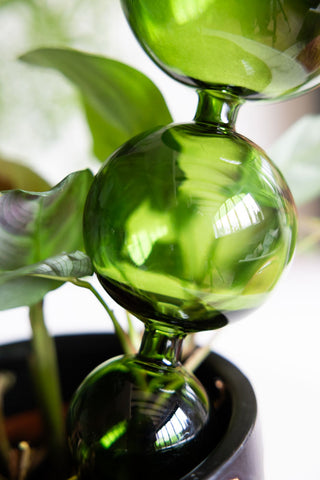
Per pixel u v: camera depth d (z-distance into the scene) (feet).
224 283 0.79
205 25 0.76
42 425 1.05
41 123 1.90
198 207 0.77
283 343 2.97
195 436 0.85
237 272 0.79
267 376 2.69
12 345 1.13
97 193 0.82
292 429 2.35
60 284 0.85
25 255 0.86
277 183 0.82
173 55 0.80
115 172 0.81
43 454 1.06
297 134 1.20
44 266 0.77
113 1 1.88
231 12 0.75
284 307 3.35
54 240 0.87
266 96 0.83
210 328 0.85
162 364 0.88
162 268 0.79
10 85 1.83
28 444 1.09
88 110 1.08
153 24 0.79
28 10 1.77
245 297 0.81
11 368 1.11
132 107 1.02
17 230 0.84
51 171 2.01
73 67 1.00
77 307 3.16
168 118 1.02
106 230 0.80
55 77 1.84
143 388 0.85
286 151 1.19
